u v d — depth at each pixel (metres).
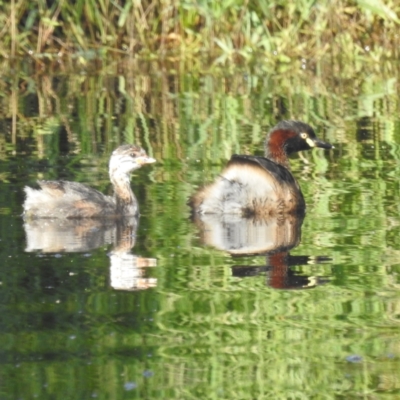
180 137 19.05
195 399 8.23
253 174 14.27
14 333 9.51
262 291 10.66
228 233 13.12
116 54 28.20
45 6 27.53
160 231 13.26
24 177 15.99
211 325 9.69
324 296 10.49
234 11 27.84
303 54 28.08
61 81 25.86
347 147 18.05
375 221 13.48
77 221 13.77
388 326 9.65
